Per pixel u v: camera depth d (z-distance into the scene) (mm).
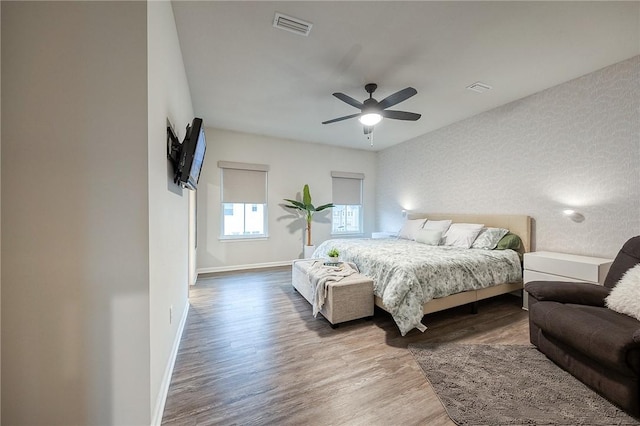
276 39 2254
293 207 5367
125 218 1225
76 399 1182
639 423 1358
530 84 3043
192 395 1587
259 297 3412
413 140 5262
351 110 3861
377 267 2773
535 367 1866
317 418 1413
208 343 2229
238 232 5090
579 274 2516
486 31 2143
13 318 1118
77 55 1170
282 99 3475
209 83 3035
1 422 1111
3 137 1100
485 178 3885
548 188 3156
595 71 2750
